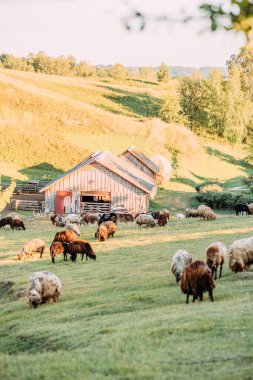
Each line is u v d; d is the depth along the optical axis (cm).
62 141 9938
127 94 14712
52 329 1880
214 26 539
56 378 1251
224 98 11781
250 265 2505
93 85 15388
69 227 4234
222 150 11456
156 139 10656
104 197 7331
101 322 1888
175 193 8200
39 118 10725
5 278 2930
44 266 3152
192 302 1995
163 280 2494
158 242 3684
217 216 5412
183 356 1359
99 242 3881
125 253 3366
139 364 1313
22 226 5147
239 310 1745
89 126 10819
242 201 7000
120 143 10394
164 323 1694
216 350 1384
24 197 7181
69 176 6272
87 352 1494
